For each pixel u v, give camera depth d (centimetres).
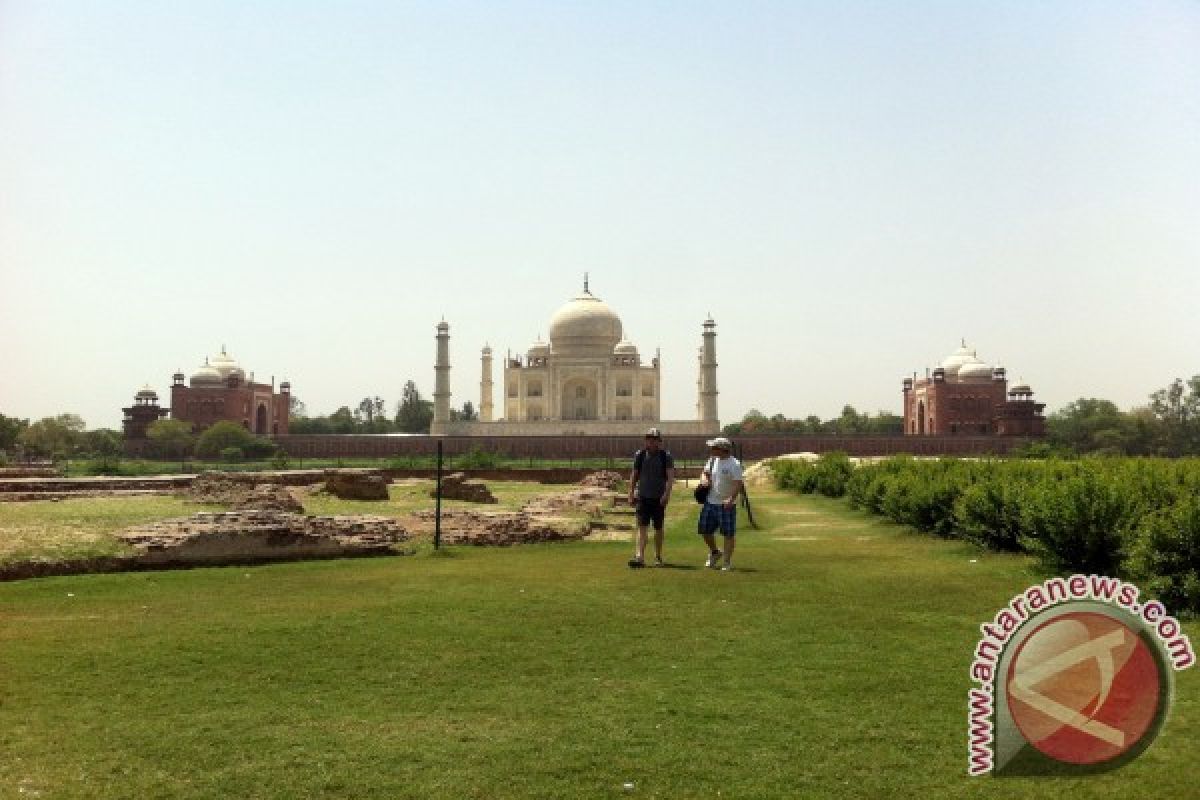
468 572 1447
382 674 822
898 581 1323
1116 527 1294
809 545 1841
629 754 628
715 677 809
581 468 6338
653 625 1020
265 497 2317
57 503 2309
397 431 13550
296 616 1073
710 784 580
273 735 664
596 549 1825
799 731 670
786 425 12300
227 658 876
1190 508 1103
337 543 1658
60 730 674
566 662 862
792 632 982
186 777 590
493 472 5434
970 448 8588
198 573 1443
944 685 779
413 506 2775
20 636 966
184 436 9275
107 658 874
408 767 606
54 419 10044
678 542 1967
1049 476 1688
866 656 879
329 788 574
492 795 565
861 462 3691
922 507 1967
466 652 899
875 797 560
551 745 645
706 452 8475
